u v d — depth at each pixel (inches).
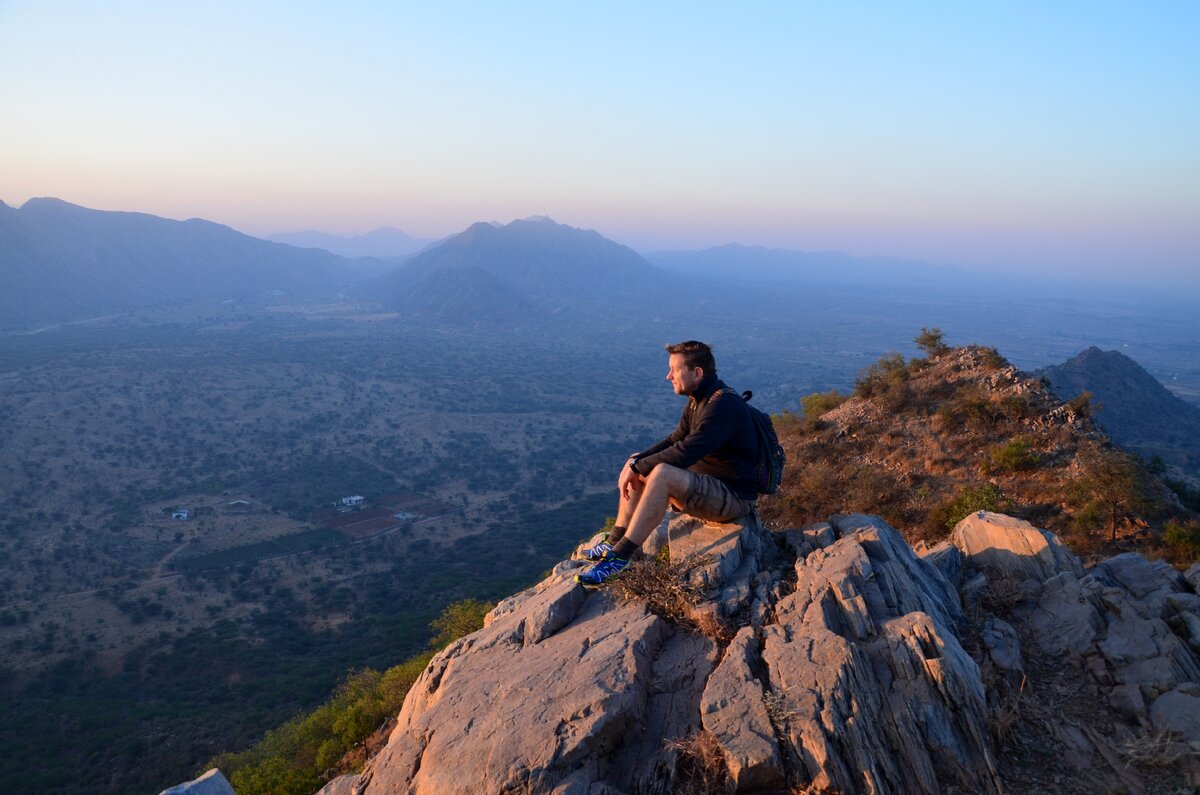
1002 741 165.9
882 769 149.7
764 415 238.4
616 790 146.5
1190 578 227.5
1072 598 219.8
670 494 216.7
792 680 163.5
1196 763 156.8
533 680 183.6
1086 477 712.4
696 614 195.3
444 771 162.2
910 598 197.0
